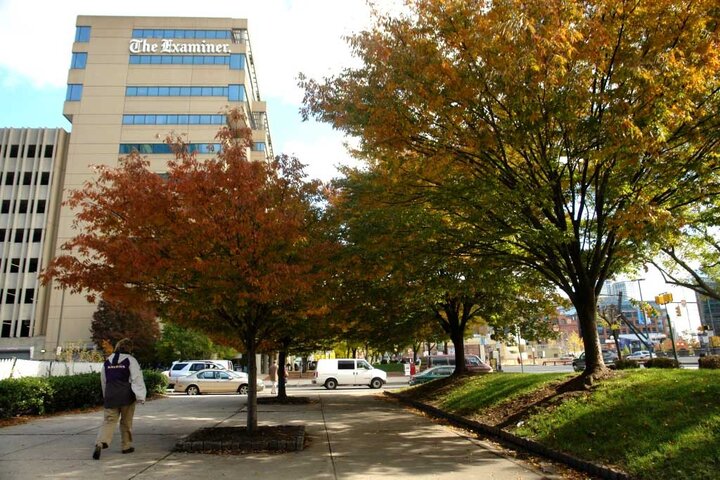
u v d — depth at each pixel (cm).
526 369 5372
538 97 848
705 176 988
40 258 6450
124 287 980
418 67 885
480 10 862
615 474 689
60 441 1034
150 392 2383
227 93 6969
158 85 6938
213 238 902
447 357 4041
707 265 2053
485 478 721
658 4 818
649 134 791
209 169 951
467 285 1190
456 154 995
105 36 7081
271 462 829
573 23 852
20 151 6775
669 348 8012
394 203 1109
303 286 938
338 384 3544
